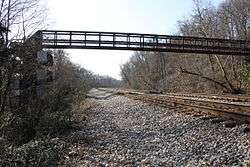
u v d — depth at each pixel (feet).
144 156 32.48
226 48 140.05
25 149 26.14
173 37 133.69
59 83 83.61
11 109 42.65
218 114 49.88
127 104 99.40
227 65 169.99
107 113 79.20
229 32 220.43
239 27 234.99
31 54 44.73
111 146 38.63
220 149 31.86
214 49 138.72
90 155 33.65
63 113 54.39
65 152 31.01
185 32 237.25
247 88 126.62
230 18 237.04
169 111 65.21
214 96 91.45
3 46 40.42
